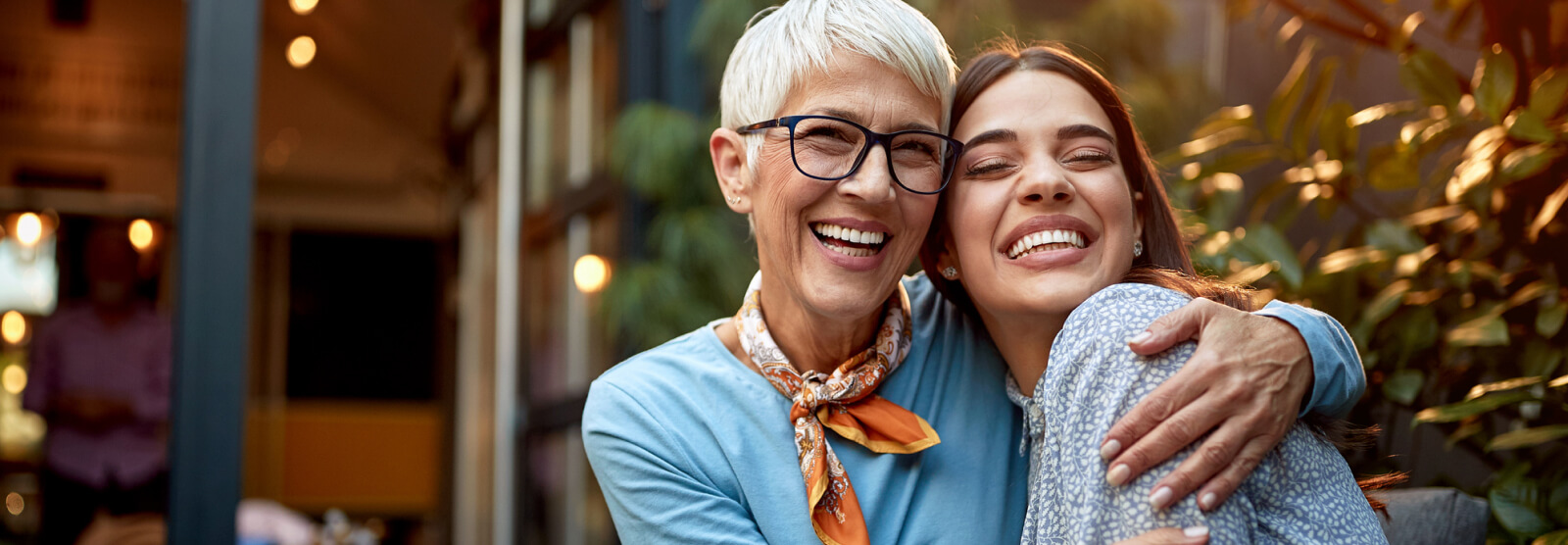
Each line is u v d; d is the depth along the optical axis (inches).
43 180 246.1
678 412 51.8
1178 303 43.8
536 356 189.5
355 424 306.7
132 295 164.1
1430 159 82.5
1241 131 75.1
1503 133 60.2
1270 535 41.0
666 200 141.7
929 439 49.5
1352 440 50.8
